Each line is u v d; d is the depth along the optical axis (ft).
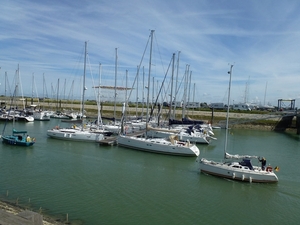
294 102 340.39
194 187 75.66
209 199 67.67
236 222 56.39
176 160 106.32
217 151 130.41
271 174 79.36
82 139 136.05
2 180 74.90
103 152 115.24
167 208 61.31
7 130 172.24
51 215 54.65
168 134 145.07
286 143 169.27
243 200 67.87
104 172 86.69
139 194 68.74
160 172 89.40
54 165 92.07
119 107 313.94
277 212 61.93
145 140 119.96
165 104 232.94
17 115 223.71
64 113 274.57
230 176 81.82
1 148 114.21
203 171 88.22
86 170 87.97
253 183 79.66
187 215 58.39
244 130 240.94
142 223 53.83
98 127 152.35
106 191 69.72
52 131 140.97
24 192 66.54
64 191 68.39
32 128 185.16
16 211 54.44
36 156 103.19
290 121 252.83
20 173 81.76
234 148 142.51
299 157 124.47
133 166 95.71
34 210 56.39
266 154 129.80
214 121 271.90
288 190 75.41
